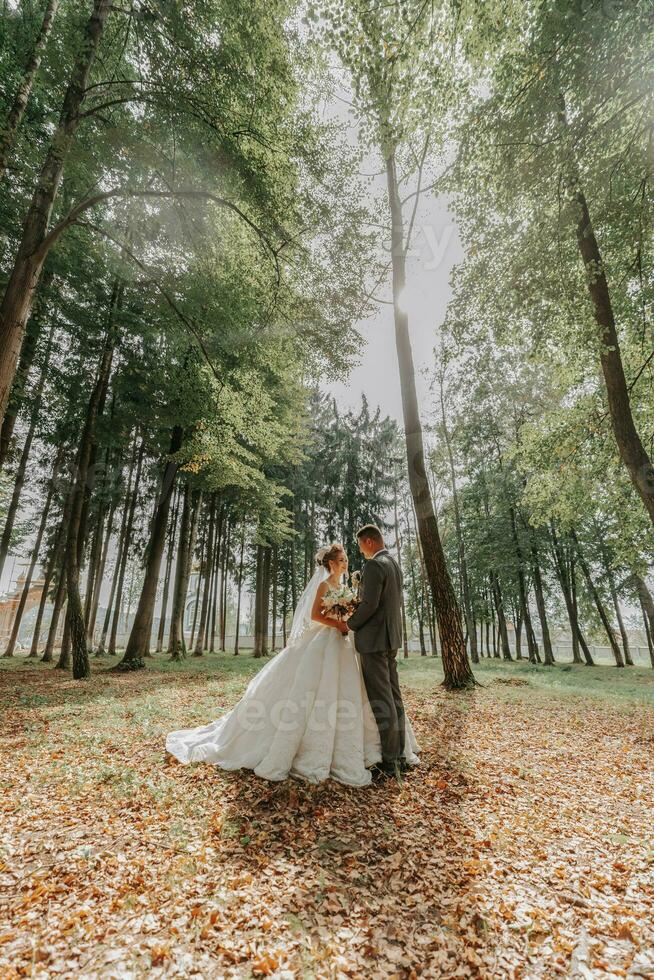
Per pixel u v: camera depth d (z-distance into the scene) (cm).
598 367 1022
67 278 1024
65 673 1312
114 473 1245
